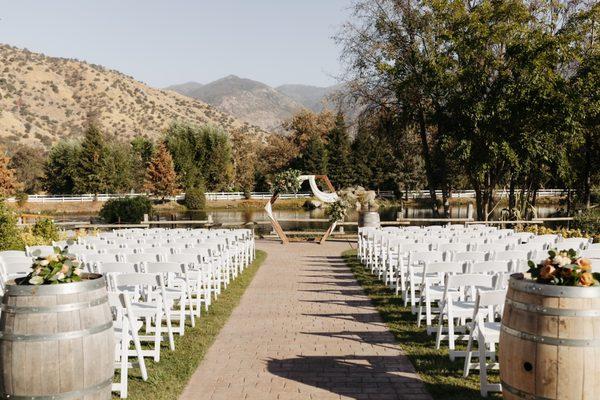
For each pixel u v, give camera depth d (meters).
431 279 8.23
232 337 7.26
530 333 4.03
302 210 51.56
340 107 26.66
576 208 27.78
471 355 5.69
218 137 68.19
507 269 6.93
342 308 9.10
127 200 29.20
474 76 21.48
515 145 21.69
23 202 52.56
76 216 45.22
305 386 5.38
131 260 8.02
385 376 5.67
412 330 7.56
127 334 5.37
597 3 21.62
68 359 4.13
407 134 27.72
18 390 4.11
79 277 4.46
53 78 176.38
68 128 150.00
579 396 3.87
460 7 22.23
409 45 24.27
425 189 59.62
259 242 21.44
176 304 9.19
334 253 17.69
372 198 49.50
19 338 4.08
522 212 25.34
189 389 5.33
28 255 8.88
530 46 20.56
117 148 67.31
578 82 20.88
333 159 62.94
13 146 102.62
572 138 21.66
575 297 3.89
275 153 71.88
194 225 28.91
